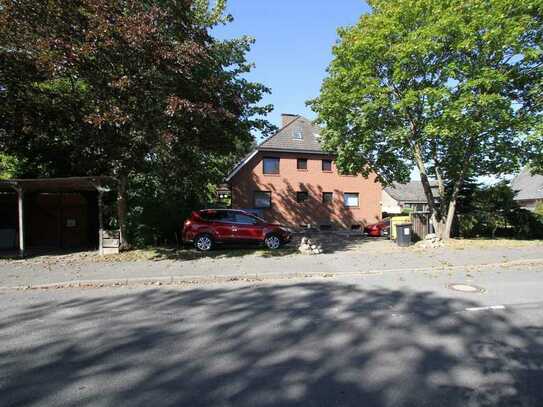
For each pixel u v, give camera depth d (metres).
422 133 16.58
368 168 20.20
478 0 13.84
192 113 10.59
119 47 10.16
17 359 4.41
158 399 3.47
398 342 4.92
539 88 15.28
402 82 16.00
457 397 3.51
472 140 16.70
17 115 12.39
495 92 14.70
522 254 13.11
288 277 9.81
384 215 37.62
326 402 3.41
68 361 4.34
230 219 15.02
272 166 31.27
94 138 12.53
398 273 10.24
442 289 8.13
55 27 10.54
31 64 11.15
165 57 10.30
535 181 45.03
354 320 5.89
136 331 5.39
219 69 15.22
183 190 18.66
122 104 11.01
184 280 9.29
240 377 3.92
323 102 17.72
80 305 6.90
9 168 17.48
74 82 13.08
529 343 4.87
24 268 10.53
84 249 15.02
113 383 3.79
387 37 15.14
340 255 13.06
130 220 15.62
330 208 32.38
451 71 13.93
